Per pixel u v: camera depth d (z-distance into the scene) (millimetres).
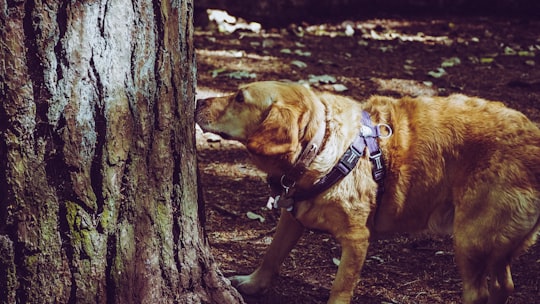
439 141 3459
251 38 9453
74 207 2715
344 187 3359
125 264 2846
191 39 2990
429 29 10594
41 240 2715
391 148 3459
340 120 3373
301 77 7707
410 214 3545
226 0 9977
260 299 3725
